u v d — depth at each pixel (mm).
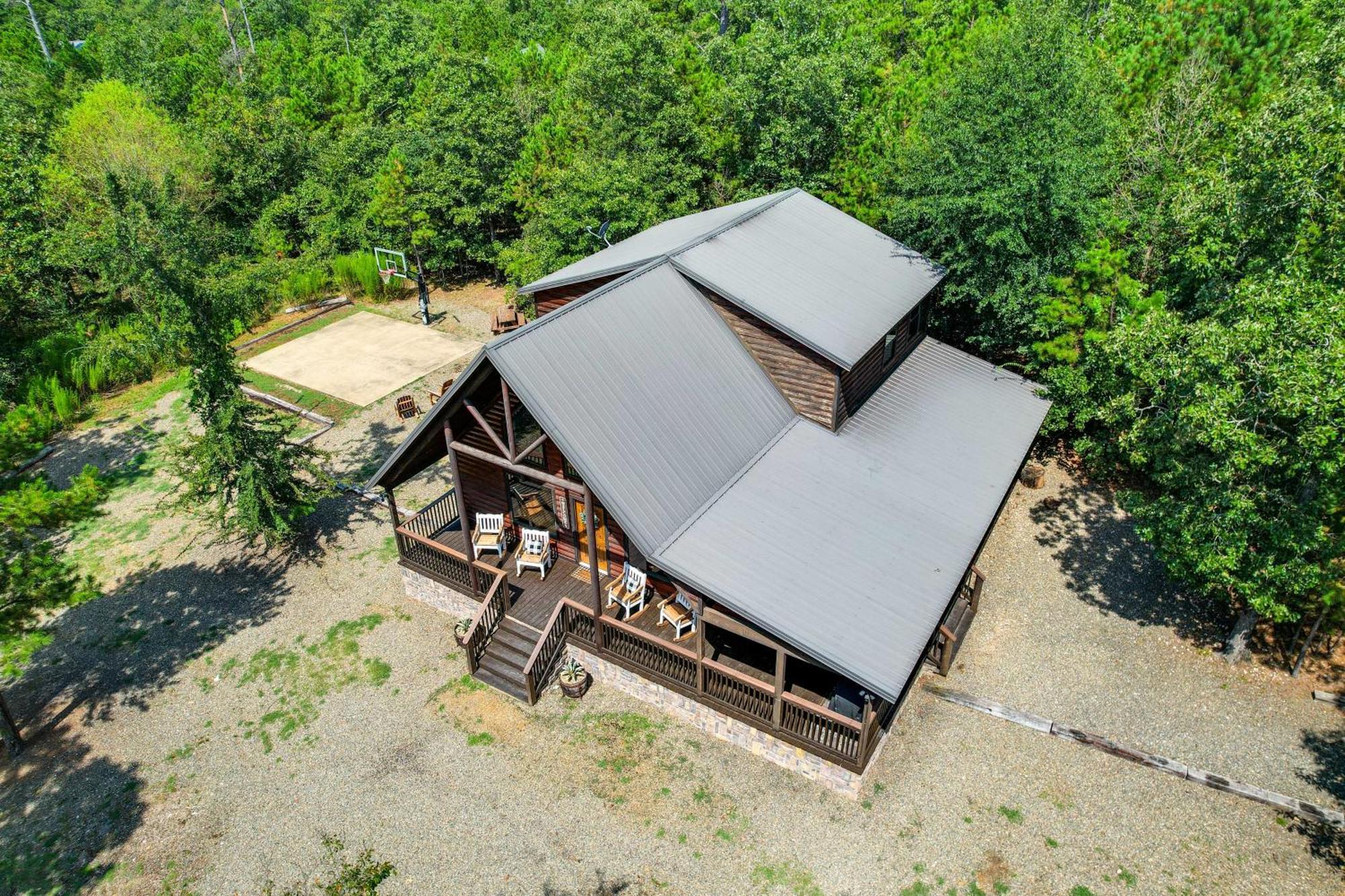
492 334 36250
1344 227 15391
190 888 14023
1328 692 16828
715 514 16359
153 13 116188
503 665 17984
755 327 19766
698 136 35812
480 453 16859
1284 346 13898
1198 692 17031
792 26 39344
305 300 40000
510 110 42375
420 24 81562
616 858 14086
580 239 33688
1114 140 24609
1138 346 16281
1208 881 13375
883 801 14852
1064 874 13539
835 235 23906
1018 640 18594
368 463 26500
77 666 19141
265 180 46375
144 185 36469
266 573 21938
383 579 21469
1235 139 17328
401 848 14414
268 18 97750
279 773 16031
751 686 15141
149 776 16156
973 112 23578
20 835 15148
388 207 37906
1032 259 23625
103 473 27250
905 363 23797
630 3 40156
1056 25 22344
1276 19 26453
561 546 20266
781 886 13523
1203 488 15344
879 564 15867
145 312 32875
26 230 36500
